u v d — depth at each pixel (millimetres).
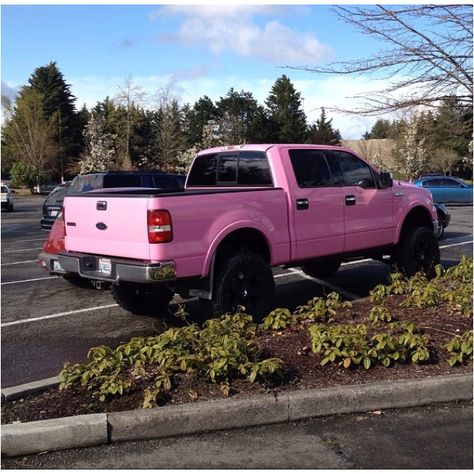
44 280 9703
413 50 6230
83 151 65750
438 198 29406
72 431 3713
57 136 67812
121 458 3604
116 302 7246
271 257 6449
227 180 7434
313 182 6992
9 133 66312
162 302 7164
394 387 4277
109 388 4152
